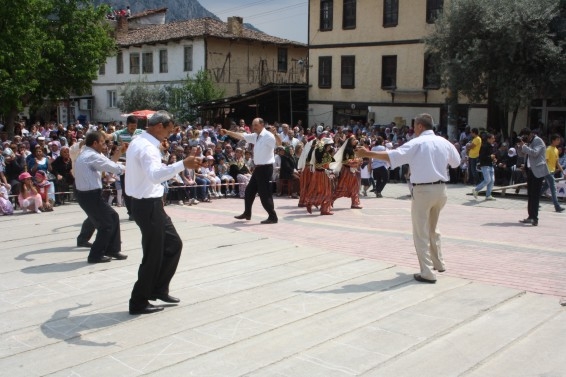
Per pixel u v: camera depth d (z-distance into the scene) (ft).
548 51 67.46
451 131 80.89
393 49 96.78
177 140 62.03
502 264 24.06
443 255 25.80
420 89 94.02
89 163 24.06
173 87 118.62
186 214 38.32
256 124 33.60
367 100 100.89
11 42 65.05
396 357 14.60
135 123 31.35
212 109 109.91
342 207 43.06
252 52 125.59
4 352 15.05
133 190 17.13
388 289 20.33
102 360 14.49
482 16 70.79
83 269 23.40
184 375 13.65
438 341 15.62
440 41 75.77
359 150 20.92
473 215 40.09
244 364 14.21
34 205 38.34
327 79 106.22
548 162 41.73
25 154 43.80
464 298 19.25
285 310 18.15
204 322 17.12
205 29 120.47
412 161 20.80
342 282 21.26
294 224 34.30
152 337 15.98
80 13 87.30
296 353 14.85
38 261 24.71
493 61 70.90
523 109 76.79
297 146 52.44
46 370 13.94
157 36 126.31
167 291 18.67
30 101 87.04
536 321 17.10
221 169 50.06
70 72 86.28
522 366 14.07
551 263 24.29
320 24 106.01
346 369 13.91
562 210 41.75
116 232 25.07
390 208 42.68
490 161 49.01
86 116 143.33
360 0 100.01
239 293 19.93
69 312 18.11
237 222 34.73
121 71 135.95
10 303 19.06
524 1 68.03
